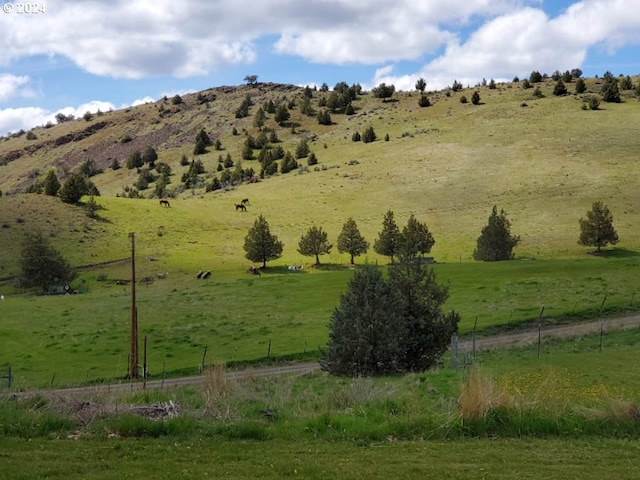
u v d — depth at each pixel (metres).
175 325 55.94
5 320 59.78
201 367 42.00
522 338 41.75
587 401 16.69
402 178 139.38
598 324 43.22
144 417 14.34
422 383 22.28
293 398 18.33
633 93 197.38
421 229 91.75
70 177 121.56
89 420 14.46
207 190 161.25
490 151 151.50
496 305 52.72
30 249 82.88
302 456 12.34
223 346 48.88
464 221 108.75
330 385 26.42
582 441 13.62
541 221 104.06
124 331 54.78
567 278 59.25
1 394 16.81
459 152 154.25
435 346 32.88
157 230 110.38
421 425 14.33
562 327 44.62
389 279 33.53
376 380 26.22
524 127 168.50
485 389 15.06
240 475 11.12
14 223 106.25
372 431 13.93
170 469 11.34
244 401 16.80
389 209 120.00
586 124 163.00
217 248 102.81
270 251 92.56
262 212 124.12
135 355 40.50
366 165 155.12
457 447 13.12
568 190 118.19
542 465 11.90
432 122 196.12
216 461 11.93
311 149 192.00
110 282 84.19
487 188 125.50
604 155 137.12
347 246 94.19
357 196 130.50
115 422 14.00
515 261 72.38
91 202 114.44
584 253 88.94
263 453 12.52
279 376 33.28
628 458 12.41
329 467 11.64
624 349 31.69
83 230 106.12
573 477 11.23
